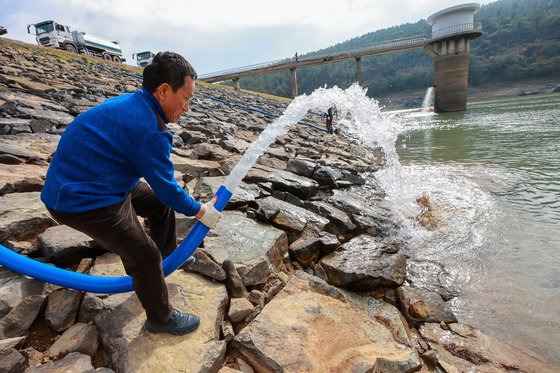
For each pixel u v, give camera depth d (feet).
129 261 6.06
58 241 8.67
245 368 7.11
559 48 293.23
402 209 19.08
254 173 16.98
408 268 12.98
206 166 16.79
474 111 120.67
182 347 6.79
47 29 82.28
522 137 44.09
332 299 9.52
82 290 7.10
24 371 5.93
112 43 103.35
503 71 309.63
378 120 43.42
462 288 11.85
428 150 41.88
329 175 20.02
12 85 25.76
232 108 55.57
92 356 6.75
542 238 15.23
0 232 8.70
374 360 7.25
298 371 6.73
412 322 10.01
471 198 21.15
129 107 5.45
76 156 5.32
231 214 12.92
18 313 6.91
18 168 12.76
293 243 12.28
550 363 8.49
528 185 23.03
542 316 10.20
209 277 8.96
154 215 7.97
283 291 9.36
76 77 41.06
